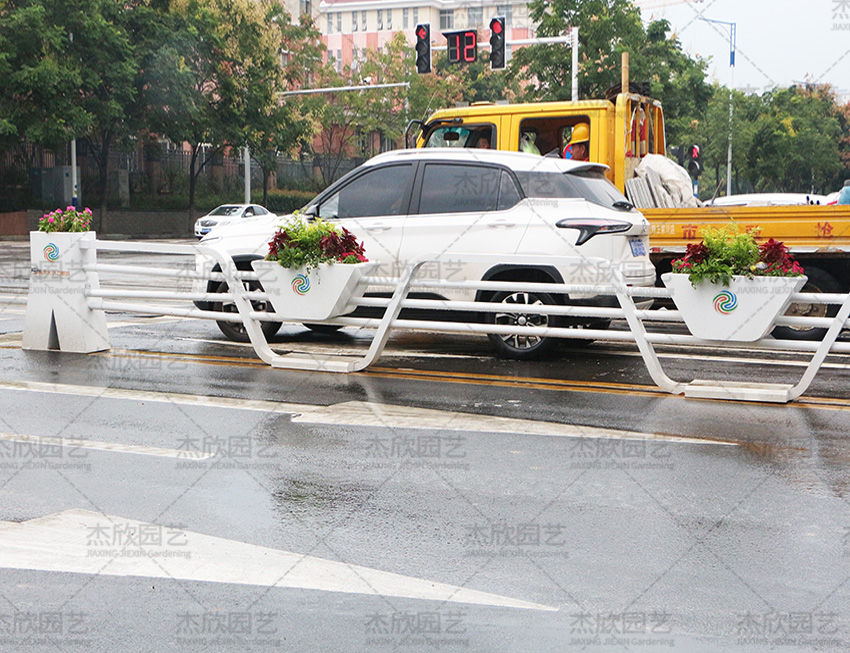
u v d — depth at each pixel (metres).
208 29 43.47
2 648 3.75
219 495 5.64
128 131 41.84
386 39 99.44
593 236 9.98
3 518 5.22
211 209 53.94
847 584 4.39
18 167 45.09
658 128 14.62
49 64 36.84
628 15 38.00
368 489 5.77
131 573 4.49
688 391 8.46
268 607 4.13
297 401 8.20
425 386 8.93
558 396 8.49
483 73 74.31
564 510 5.40
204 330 12.80
